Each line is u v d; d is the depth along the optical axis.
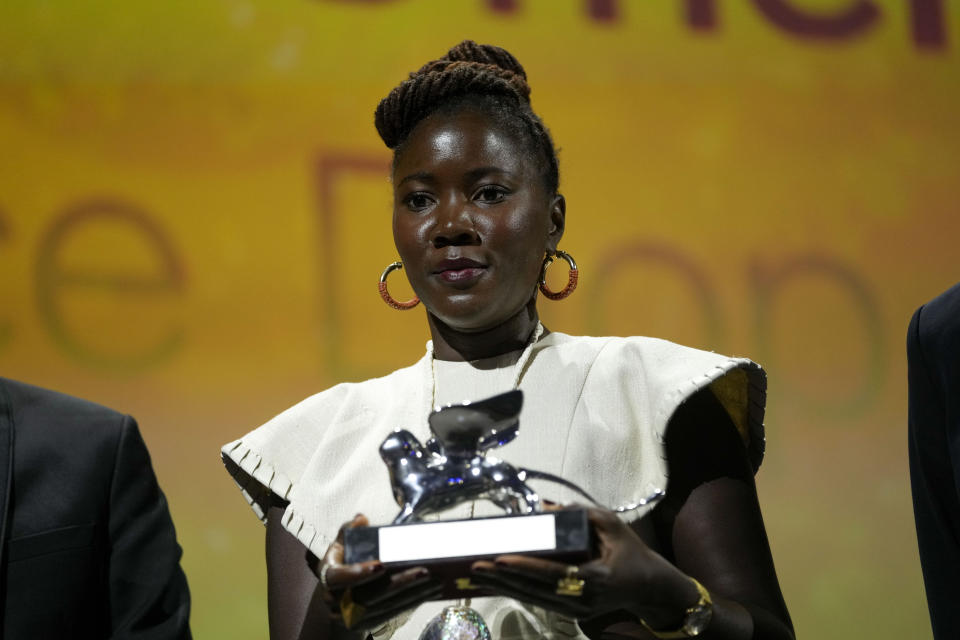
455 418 5.97
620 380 7.15
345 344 17.09
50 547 7.93
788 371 17.64
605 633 6.72
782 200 18.00
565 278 17.59
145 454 8.61
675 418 7.00
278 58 17.48
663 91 18.05
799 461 17.53
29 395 8.51
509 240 7.15
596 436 6.99
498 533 5.68
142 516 8.36
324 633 7.07
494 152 7.24
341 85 17.53
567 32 17.97
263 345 16.95
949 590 7.69
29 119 16.98
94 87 17.14
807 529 17.42
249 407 16.80
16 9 17.16
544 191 7.45
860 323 17.83
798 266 17.91
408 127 7.55
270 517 7.59
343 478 7.28
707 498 6.83
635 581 5.75
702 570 6.68
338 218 17.31
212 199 17.14
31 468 8.12
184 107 17.27
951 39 18.50
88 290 16.72
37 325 16.56
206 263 17.00
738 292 17.73
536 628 6.63
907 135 18.23
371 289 17.23
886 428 17.69
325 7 17.61
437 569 5.72
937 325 7.77
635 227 17.75
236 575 16.42
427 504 5.92
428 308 7.58
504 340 7.47
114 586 8.11
